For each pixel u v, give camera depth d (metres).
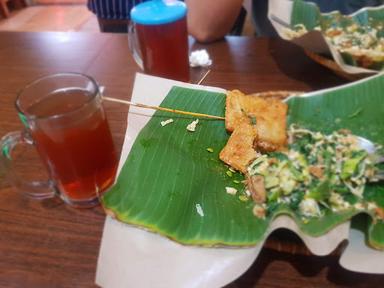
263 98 0.35
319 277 0.23
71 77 0.30
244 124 0.31
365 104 0.32
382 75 0.33
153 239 0.23
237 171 0.29
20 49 0.55
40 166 0.33
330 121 0.32
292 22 0.52
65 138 0.25
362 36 0.47
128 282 0.21
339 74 0.42
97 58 0.52
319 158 0.28
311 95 0.34
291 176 0.26
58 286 0.24
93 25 1.60
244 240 0.22
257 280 0.23
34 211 0.29
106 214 0.26
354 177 0.26
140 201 0.25
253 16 0.86
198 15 0.53
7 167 0.29
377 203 0.25
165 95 0.35
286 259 0.24
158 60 0.40
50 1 1.85
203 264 0.22
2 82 0.47
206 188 0.27
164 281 0.21
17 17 1.74
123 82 0.46
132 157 0.28
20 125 0.39
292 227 0.23
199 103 0.35
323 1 0.69
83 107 0.25
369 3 0.65
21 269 0.25
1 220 0.28
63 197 0.29
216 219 0.24
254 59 0.49
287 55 0.49
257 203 0.26
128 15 0.80
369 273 0.22
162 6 0.40
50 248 0.26
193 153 0.30
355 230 0.23
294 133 0.31
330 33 0.48
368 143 0.29
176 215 0.24
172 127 0.32
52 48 0.55
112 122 0.38
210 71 0.47
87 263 0.25
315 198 0.25
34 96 0.29
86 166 0.27
